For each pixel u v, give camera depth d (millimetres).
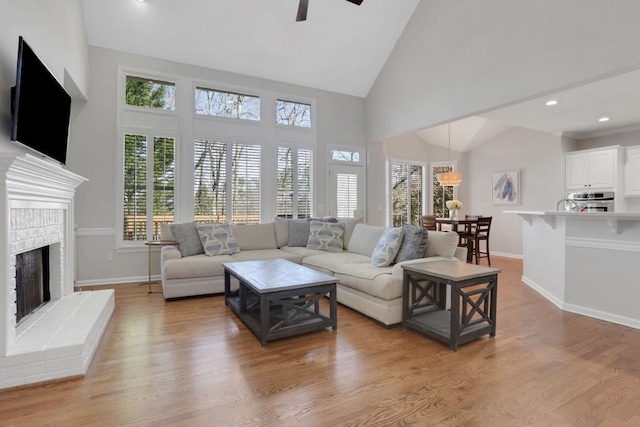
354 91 6391
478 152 7984
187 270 3828
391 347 2596
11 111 2391
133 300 3834
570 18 3150
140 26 4414
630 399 1890
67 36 3480
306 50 5352
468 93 4250
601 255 3279
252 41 4988
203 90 5176
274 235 5176
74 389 1973
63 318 2605
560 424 1672
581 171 6164
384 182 6789
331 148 6258
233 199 5355
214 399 1873
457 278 2514
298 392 1948
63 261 3203
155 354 2447
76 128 4367
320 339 2752
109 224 4562
